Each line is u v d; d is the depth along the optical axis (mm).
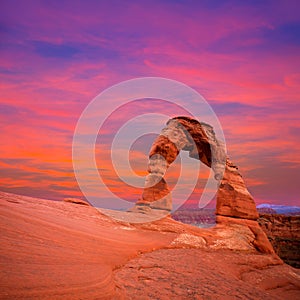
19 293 4031
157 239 13609
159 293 6328
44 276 4883
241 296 7375
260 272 12609
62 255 6543
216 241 16188
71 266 5992
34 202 14062
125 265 8352
